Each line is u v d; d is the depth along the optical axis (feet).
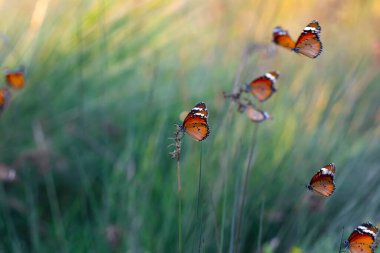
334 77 26.25
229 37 29.04
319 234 20.93
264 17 28.76
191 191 20.81
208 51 29.25
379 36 30.12
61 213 22.98
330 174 11.78
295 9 31.94
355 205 21.77
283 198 21.25
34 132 23.63
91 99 25.66
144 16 28.96
